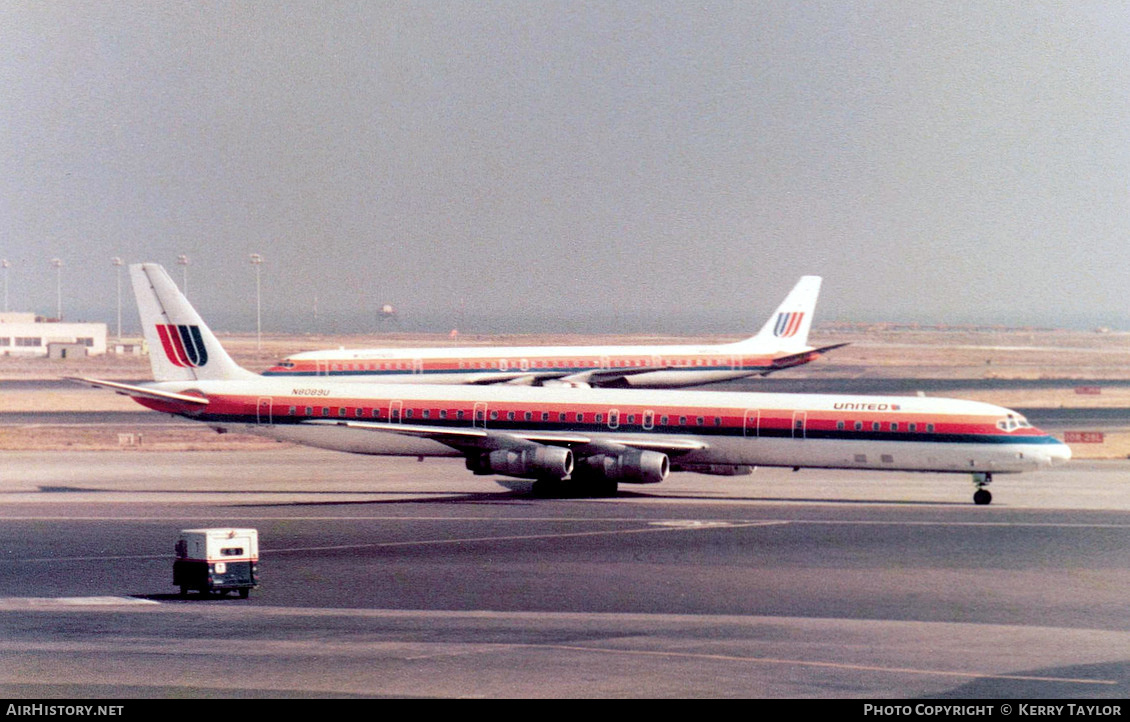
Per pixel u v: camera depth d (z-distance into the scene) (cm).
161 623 8469
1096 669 7138
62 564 11325
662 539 12712
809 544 12325
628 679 6788
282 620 8606
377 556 11688
